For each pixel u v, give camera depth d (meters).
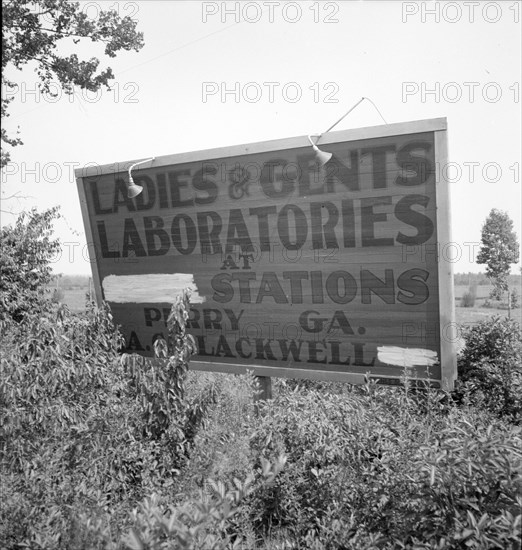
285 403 3.89
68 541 2.48
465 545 2.35
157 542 2.04
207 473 3.29
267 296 5.50
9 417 3.13
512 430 2.58
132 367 4.23
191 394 4.89
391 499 2.84
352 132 4.91
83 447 3.34
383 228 4.88
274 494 3.25
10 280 6.48
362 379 5.03
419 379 4.62
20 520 2.59
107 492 3.12
